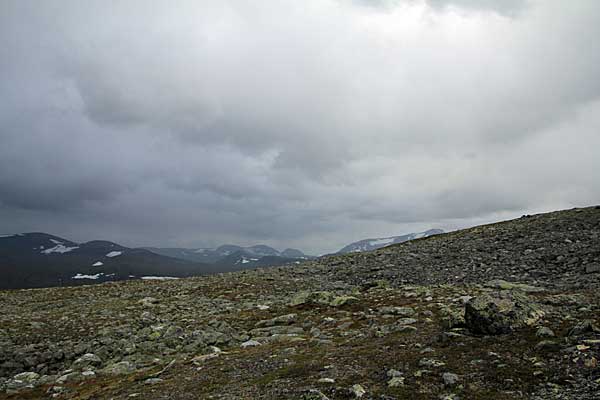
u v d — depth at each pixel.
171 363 18.61
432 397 10.82
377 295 28.42
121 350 22.45
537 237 41.81
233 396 12.57
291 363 15.50
